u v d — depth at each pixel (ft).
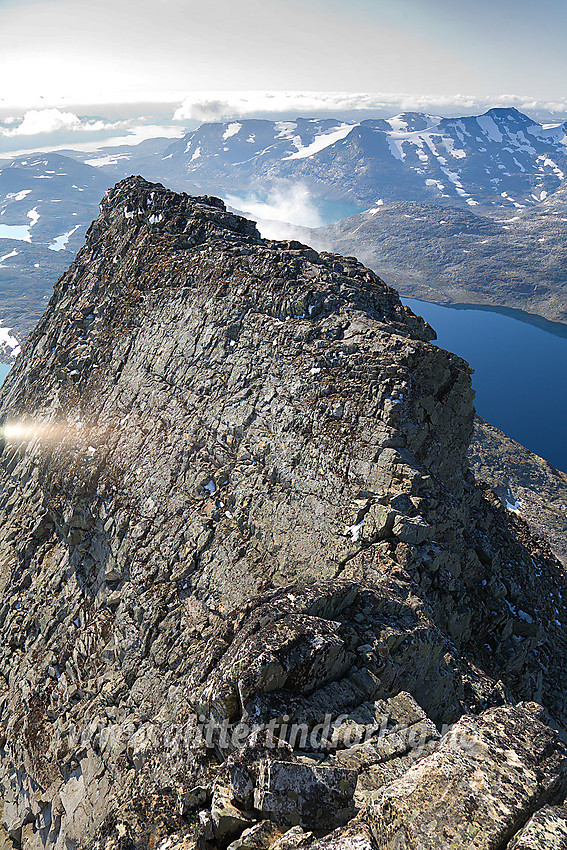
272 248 172.55
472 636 119.75
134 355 170.30
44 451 182.19
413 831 34.91
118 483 147.84
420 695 78.74
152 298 173.99
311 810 44.80
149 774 87.51
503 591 128.57
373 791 47.06
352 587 80.74
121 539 139.03
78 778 115.65
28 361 248.52
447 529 111.04
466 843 33.65
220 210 195.00
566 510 594.24
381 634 75.51
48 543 168.76
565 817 33.68
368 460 108.99
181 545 124.88
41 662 145.59
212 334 148.87
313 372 124.06
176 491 133.59
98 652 131.23
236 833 47.03
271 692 60.75
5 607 166.61
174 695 101.45
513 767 38.55
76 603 146.41
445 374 125.29
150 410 154.40
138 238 196.34
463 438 132.98
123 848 60.70
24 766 134.62
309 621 67.72
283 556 110.63
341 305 137.49
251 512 119.34
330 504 109.29
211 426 136.77
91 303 204.23
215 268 160.04
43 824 123.95
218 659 80.74
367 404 114.21
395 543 99.91
